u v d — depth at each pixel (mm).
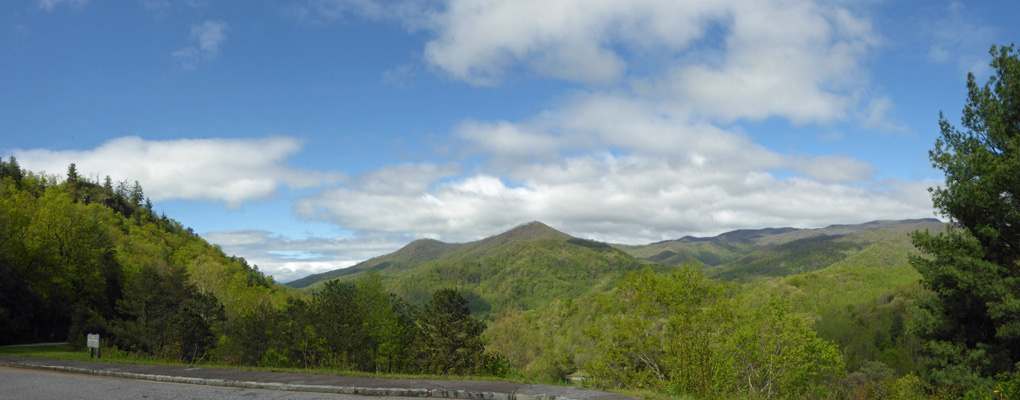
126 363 17406
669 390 14398
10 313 44906
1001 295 21031
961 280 22062
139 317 56625
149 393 11961
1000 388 16047
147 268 58906
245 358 49281
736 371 17594
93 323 48938
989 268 21719
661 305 21219
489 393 10758
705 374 15734
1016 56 23266
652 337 21344
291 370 14797
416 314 52562
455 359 49156
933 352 24188
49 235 57156
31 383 13719
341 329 43094
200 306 55594
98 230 74875
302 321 44188
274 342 47250
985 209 22359
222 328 56562
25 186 148875
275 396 11336
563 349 92750
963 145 24094
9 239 52844
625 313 24562
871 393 18500
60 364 16875
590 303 142000
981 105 23750
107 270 71062
